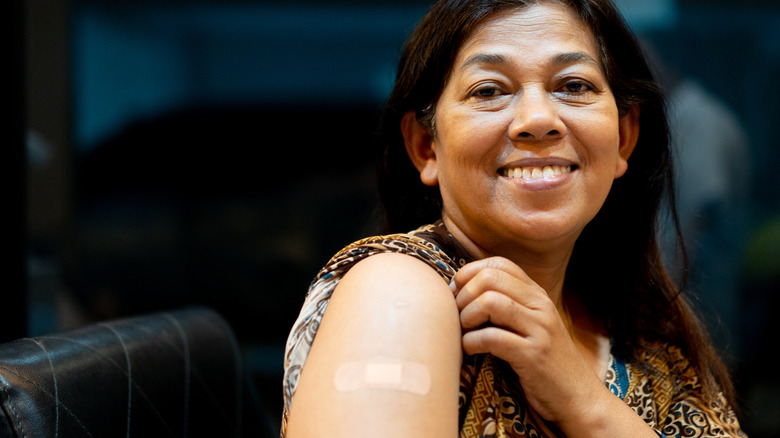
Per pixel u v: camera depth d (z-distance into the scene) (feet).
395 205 5.00
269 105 14.89
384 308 3.26
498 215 3.97
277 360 14.80
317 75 14.87
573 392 3.67
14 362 3.80
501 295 3.53
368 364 3.10
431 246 3.89
